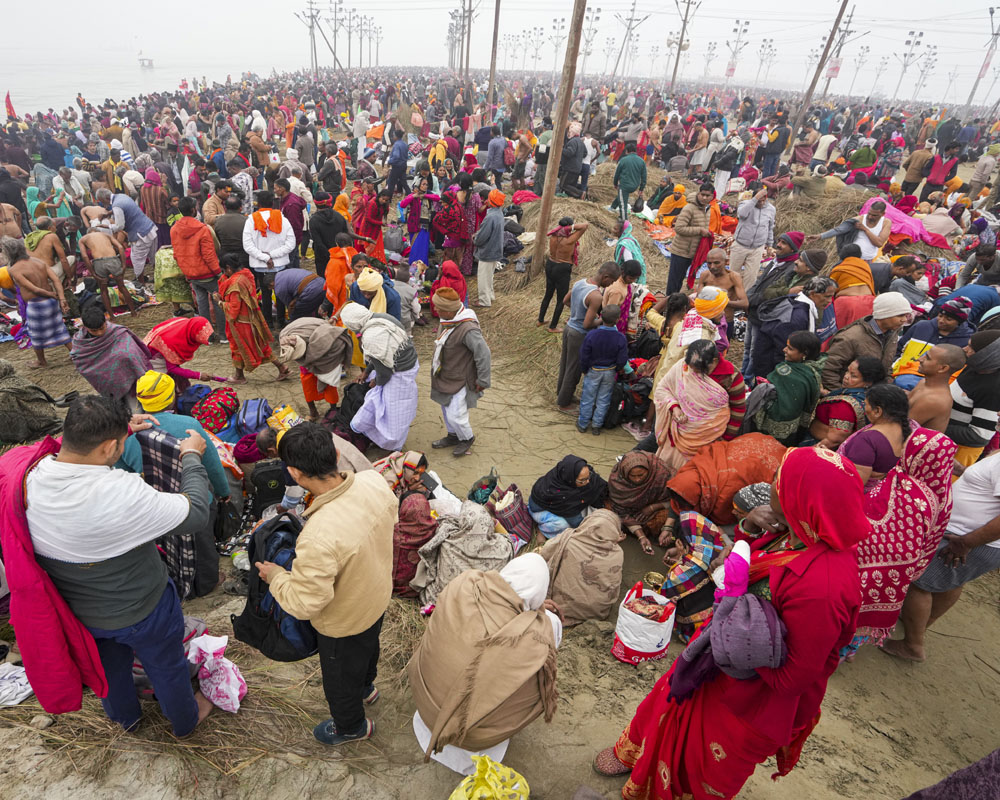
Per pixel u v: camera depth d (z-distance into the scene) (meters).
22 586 2.04
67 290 8.95
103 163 13.42
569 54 8.12
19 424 5.61
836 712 3.51
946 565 3.62
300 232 8.84
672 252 8.45
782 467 2.04
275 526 2.76
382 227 9.64
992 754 1.58
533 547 4.80
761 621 1.92
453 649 2.65
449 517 4.34
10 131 20.56
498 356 8.10
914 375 4.77
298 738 2.93
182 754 2.69
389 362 5.26
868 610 3.49
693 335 5.15
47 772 2.49
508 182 16.70
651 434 5.58
